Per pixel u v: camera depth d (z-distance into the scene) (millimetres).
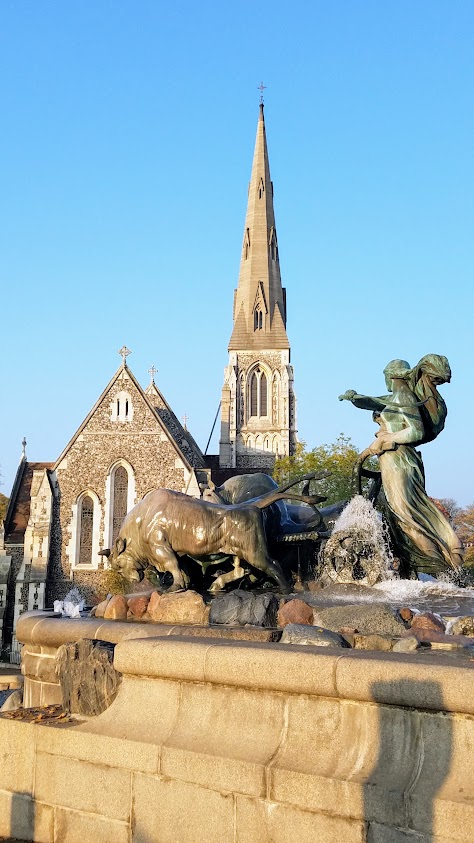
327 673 4770
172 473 46688
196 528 9438
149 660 5609
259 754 4902
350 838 4426
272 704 5051
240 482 11758
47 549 45344
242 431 81812
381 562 9773
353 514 10078
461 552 10000
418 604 8820
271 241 90125
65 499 46594
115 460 46875
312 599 9102
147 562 9984
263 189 92875
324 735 4785
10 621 45031
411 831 4227
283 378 82688
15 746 5988
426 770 4348
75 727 5777
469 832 4031
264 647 5234
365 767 4523
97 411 47500
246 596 7926
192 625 7512
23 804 5863
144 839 5230
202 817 5000
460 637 6859
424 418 10445
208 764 5016
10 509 49500
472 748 4273
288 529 10852
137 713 5637
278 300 87688
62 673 6430
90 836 5496
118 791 5410
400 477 10219
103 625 7520
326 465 46406
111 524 46344
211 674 5281
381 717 4602
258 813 4777
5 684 12109
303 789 4621
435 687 4355
